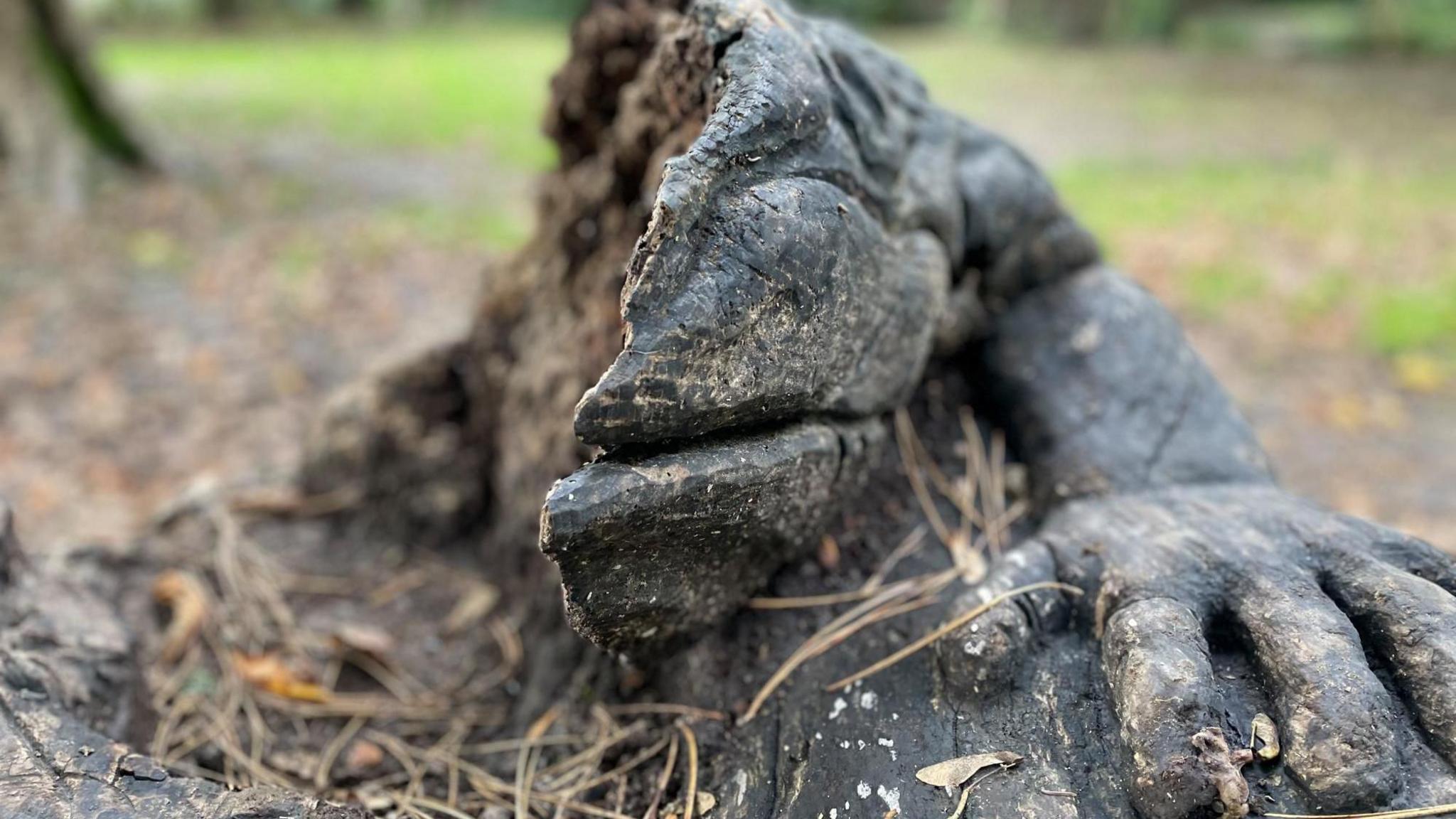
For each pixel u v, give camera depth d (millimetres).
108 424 970
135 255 1392
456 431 645
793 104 330
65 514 823
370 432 649
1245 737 303
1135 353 457
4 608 417
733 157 313
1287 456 940
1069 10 3547
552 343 542
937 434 470
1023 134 2082
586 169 546
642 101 463
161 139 1977
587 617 324
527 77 2881
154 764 335
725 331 300
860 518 428
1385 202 1601
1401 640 309
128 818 310
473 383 639
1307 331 1179
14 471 885
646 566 322
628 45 513
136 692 435
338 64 3096
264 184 1729
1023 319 483
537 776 414
